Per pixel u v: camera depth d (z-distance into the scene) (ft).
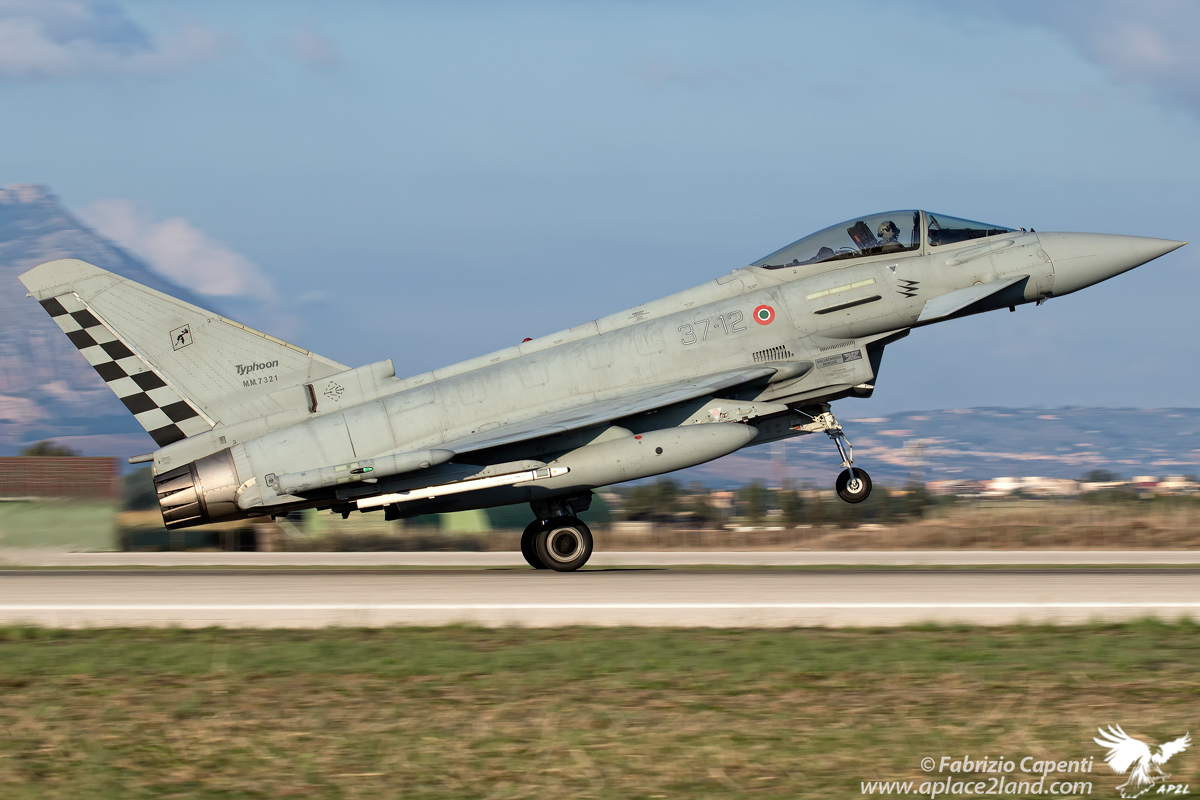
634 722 92.58
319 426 209.15
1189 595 166.20
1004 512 490.90
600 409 205.05
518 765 81.51
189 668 116.47
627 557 326.03
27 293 205.46
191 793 76.33
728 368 216.95
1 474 389.60
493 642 130.00
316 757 83.82
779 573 217.36
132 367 209.36
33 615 154.40
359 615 151.23
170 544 395.34
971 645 125.49
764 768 80.59
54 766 82.79
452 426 211.82
